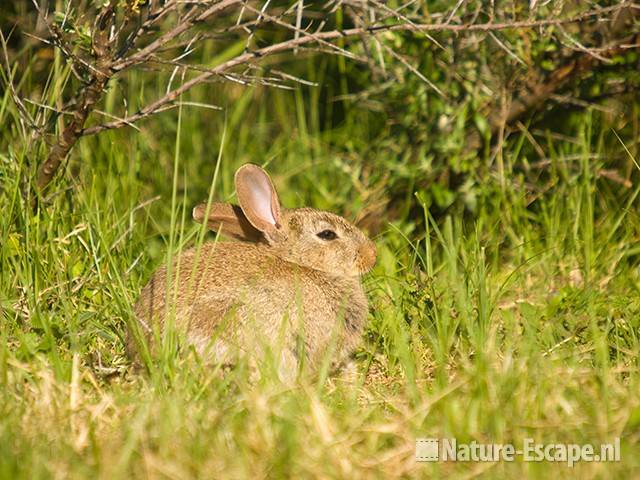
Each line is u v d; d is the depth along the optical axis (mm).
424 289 10297
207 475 6699
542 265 11312
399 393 8500
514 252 11680
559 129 13281
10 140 11469
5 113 12172
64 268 10352
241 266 9578
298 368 9164
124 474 6652
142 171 13664
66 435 7246
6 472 6445
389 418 7859
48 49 12695
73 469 6672
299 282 9633
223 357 8586
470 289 10227
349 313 9883
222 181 13969
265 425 7312
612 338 9719
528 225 12031
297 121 15594
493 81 12516
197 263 9133
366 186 13328
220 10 10695
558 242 11750
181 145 14383
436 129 12656
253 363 8758
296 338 9336
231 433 7215
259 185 10461
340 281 10055
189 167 14188
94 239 10836
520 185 12383
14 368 8227
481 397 7637
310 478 6750
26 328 9320
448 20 10234
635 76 12383
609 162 12891
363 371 9195
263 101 15586
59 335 9250
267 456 6949
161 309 9211
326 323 9664
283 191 13938
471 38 12117
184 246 11070
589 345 9297
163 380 8117
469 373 8094
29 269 10094
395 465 7012
